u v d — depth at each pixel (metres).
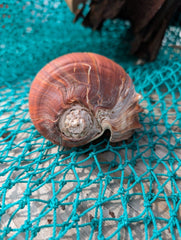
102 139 0.13
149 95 0.18
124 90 0.11
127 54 0.24
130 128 0.12
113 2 0.19
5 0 0.21
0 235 0.09
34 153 0.13
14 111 0.16
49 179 0.10
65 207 0.10
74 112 0.10
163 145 0.13
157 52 0.20
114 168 0.12
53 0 0.24
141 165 0.12
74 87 0.10
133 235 0.09
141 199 0.10
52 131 0.11
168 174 0.11
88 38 0.27
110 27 0.26
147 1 0.17
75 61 0.10
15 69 0.22
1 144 0.13
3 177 0.12
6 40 0.23
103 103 0.11
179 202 0.09
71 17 0.26
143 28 0.19
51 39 0.25
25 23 0.24
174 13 0.19
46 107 0.10
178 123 0.15
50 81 0.10
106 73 0.10
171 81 0.18
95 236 0.09
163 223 0.10
